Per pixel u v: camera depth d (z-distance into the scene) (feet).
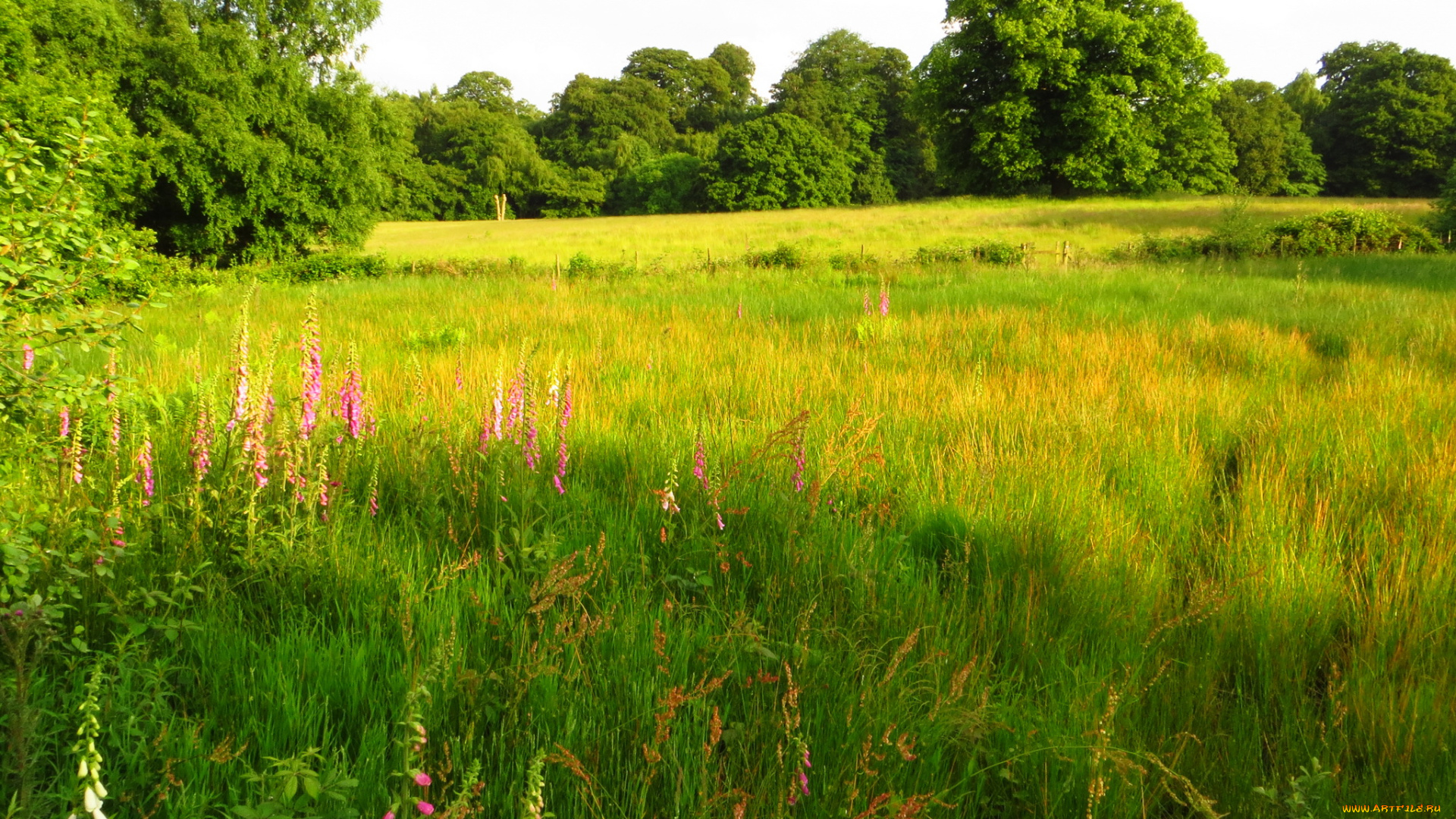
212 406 15.07
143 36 101.09
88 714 6.51
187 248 105.50
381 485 16.62
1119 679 10.82
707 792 8.38
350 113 112.78
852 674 10.75
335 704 9.93
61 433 13.66
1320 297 49.37
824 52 318.65
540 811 6.75
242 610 11.85
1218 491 18.34
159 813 8.05
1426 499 16.10
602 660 10.80
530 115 393.50
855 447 18.58
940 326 38.42
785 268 77.56
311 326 15.25
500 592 12.28
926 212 153.89
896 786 8.84
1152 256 81.82
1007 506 15.48
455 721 9.72
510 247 128.06
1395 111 243.81
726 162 270.05
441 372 26.76
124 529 13.12
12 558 9.89
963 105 191.11
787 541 13.80
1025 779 9.20
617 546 14.14
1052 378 27.07
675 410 23.58
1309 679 11.46
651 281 69.97
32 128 12.51
